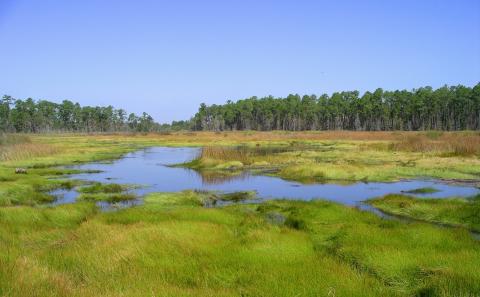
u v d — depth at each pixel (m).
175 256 11.98
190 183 30.77
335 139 80.50
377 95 130.75
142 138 97.25
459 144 47.25
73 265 11.27
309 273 10.67
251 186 29.11
